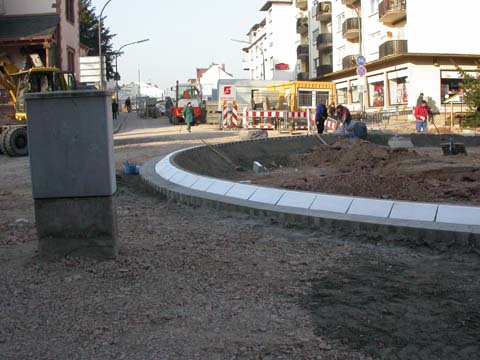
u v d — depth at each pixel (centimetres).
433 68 4228
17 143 2064
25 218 828
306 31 7100
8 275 539
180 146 2033
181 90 4375
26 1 3628
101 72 3056
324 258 606
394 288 505
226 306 464
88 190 570
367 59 4950
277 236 703
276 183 1157
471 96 3173
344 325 423
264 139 1945
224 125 3397
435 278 532
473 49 4278
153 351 382
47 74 2230
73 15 4028
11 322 432
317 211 758
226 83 3850
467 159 1416
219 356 373
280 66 7975
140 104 7444
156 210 894
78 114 562
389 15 4400
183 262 586
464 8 4231
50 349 387
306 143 2036
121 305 465
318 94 3541
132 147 2036
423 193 947
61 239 577
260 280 531
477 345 387
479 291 494
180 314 446
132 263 573
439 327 417
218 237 700
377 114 3834
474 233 613
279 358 370
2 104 2992
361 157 1478
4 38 3297
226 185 941
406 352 378
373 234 674
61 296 486
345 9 5422
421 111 2580
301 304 468
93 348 388
